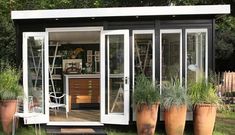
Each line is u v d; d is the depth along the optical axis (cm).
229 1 1491
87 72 1161
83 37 1088
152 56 852
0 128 860
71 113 1009
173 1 1571
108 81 858
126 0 1661
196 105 796
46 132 838
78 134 823
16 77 852
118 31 848
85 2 1831
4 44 1442
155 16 845
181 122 789
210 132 799
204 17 849
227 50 1756
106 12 823
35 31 870
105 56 858
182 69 852
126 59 844
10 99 822
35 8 1761
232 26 1794
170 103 785
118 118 844
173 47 854
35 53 870
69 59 1175
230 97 1248
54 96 1012
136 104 800
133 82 850
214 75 851
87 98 1086
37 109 870
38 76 871
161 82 849
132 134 824
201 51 853
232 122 973
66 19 862
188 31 850
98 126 863
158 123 836
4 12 1648
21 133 828
